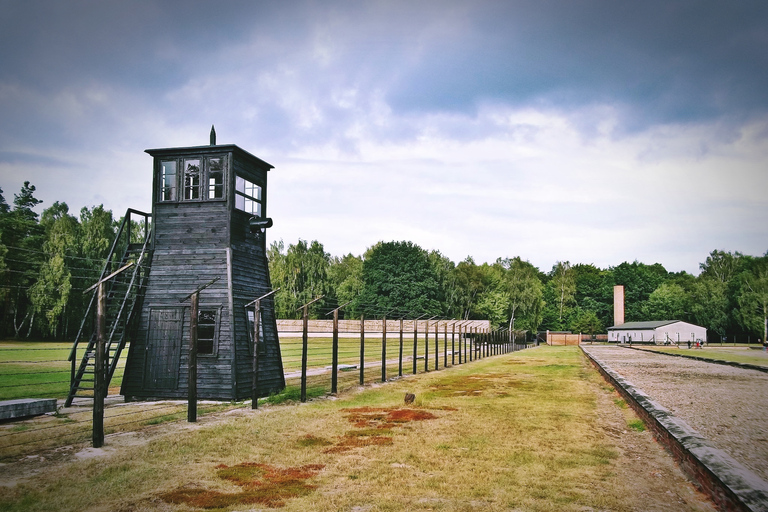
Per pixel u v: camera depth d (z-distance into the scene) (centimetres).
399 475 928
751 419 1387
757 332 10512
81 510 744
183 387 1897
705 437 1110
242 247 2081
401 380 2698
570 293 14225
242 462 1010
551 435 1273
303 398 1852
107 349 1856
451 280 10975
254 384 1669
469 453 1088
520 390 2255
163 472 931
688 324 11138
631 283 14375
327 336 7000
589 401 1903
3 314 5191
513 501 787
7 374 2616
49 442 1147
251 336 2025
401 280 9312
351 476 923
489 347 5838
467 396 2028
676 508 752
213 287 1955
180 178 2070
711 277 12375
